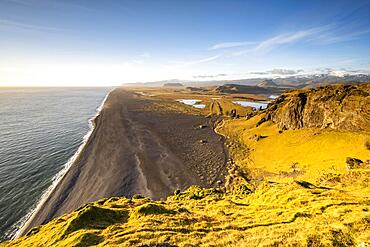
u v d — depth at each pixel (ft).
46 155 234.17
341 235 55.47
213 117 440.86
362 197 80.94
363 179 99.04
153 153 233.14
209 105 596.70
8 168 197.36
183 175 179.32
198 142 270.26
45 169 196.65
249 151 222.89
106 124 386.73
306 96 243.19
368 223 58.23
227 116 436.76
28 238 81.15
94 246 61.36
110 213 83.56
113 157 223.51
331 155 158.30
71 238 66.54
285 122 253.03
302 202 84.89
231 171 179.83
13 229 118.11
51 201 145.07
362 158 137.59
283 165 172.76
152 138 292.20
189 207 101.55
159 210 87.25
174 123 390.21
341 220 63.57
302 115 234.99
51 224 88.69
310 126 222.69
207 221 79.25
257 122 303.07
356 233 55.47
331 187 103.19
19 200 146.20
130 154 231.09
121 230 70.33
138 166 199.21
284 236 59.93
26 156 230.27
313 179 133.28
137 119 428.56
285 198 93.04
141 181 170.91
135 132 325.21
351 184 98.99
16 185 166.20
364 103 179.52
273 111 294.46
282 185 112.47
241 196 118.42
